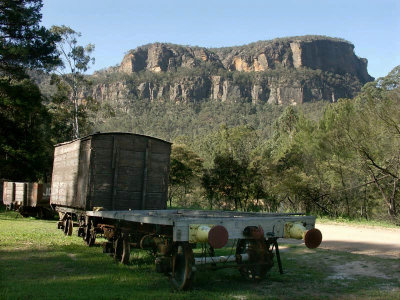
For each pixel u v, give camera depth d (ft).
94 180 36.47
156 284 20.92
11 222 60.75
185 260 19.11
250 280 21.86
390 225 59.06
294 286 20.51
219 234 18.13
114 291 19.13
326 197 89.76
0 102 94.43
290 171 92.63
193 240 18.67
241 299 17.79
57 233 45.34
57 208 47.70
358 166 81.66
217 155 107.96
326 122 90.74
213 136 245.86
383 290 19.56
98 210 33.42
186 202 147.95
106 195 36.83
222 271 24.23
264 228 20.88
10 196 79.36
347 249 33.37
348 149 80.53
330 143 83.15
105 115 151.02
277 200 101.76
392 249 33.32
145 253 30.50
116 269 25.07
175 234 18.37
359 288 19.99
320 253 30.73
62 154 46.80
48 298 17.48
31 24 87.56
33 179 110.32
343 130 79.82
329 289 19.81
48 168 113.09
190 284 19.13
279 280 21.83
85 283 20.90
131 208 37.91
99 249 33.35
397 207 81.30
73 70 139.13
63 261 27.68
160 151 40.06
